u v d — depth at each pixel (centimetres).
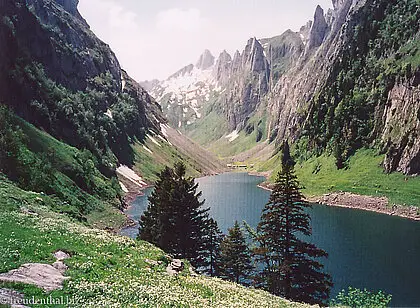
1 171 7031
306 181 17138
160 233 6197
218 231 6638
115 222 9825
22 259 2477
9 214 3853
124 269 2880
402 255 7600
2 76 11800
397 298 5538
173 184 6322
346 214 12112
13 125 9594
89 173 11725
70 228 3947
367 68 19475
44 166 8631
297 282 4903
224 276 6069
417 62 16100
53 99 15112
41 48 17900
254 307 2703
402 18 19588
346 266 6975
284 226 5134
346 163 16712
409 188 12988
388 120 16212
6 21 13225
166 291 2523
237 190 18212
